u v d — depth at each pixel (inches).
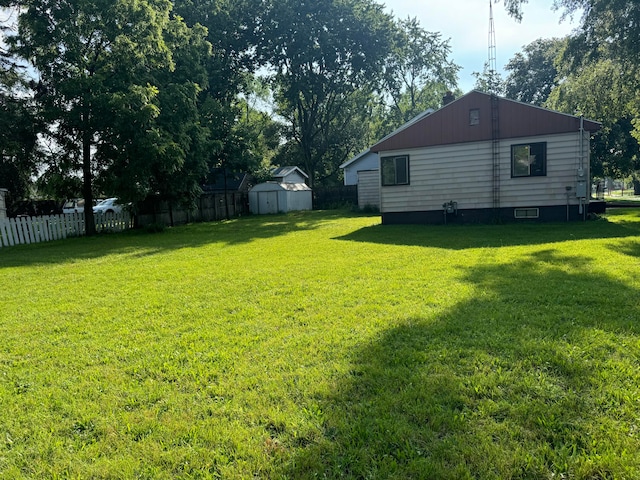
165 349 136.6
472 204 521.0
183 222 807.7
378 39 1242.6
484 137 509.4
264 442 84.9
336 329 146.7
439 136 531.2
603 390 96.3
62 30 524.7
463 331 137.6
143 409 99.9
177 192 665.6
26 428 94.1
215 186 1164.5
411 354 121.6
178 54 683.4
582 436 80.9
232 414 95.5
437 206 539.5
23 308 198.8
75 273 291.9
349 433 85.8
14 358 135.4
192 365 122.8
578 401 92.6
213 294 208.2
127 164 581.0
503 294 179.2
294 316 164.7
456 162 525.7
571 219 478.6
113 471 78.4
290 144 1676.9
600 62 571.8
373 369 113.4
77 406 102.5
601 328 134.0
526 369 109.0
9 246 491.5
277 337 142.0
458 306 165.2
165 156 563.5
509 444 79.8
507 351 119.8
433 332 138.0
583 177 465.4
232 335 146.6
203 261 317.7
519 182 497.4
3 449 87.0
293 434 86.5
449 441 81.4
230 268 279.9
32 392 111.0
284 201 1048.8
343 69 1294.3
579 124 465.4
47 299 215.5
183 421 93.5
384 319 154.1
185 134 629.3
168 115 613.0
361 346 130.0
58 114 531.5
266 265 284.2
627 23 493.7
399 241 379.6
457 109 520.7
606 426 83.6
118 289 231.5
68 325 168.2
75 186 617.3
